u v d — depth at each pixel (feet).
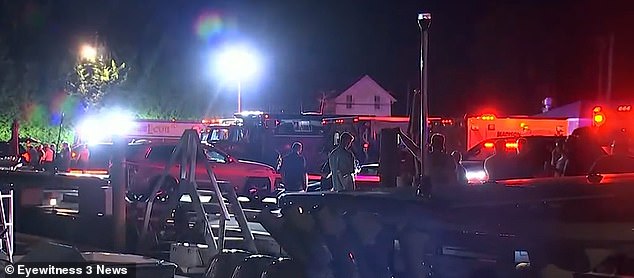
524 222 8.99
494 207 9.33
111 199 44.68
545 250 8.89
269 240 35.12
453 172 32.27
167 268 19.17
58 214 48.80
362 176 59.72
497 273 9.00
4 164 77.51
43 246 19.26
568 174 33.50
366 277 9.90
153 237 40.27
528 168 41.39
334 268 10.30
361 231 9.98
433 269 9.37
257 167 72.23
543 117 91.09
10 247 36.60
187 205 44.88
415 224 9.48
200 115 187.52
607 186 10.62
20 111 155.02
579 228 8.84
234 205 35.58
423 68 22.91
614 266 8.73
